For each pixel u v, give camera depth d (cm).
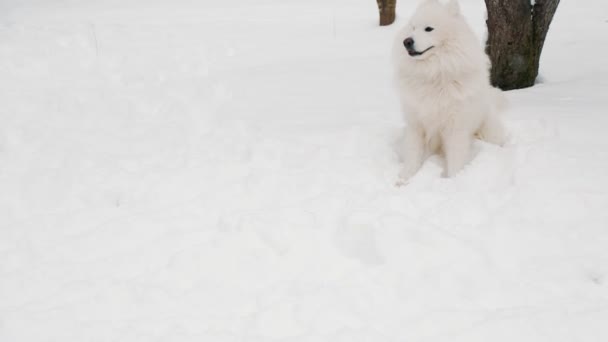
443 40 367
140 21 1045
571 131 414
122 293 287
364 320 259
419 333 246
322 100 559
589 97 493
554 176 357
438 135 412
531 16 553
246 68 722
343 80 626
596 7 980
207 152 454
